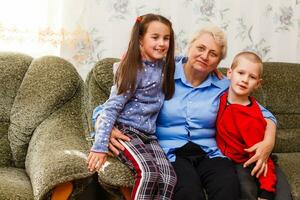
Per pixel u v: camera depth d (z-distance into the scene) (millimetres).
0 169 1793
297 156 2033
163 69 1692
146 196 1441
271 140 1683
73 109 1916
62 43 2086
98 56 2166
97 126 1596
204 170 1634
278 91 2152
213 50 1681
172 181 1510
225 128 1728
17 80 1922
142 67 1630
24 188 1523
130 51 1624
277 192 1624
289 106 2162
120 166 1494
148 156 1520
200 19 2242
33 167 1597
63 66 1941
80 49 2133
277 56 2367
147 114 1646
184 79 1758
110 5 2137
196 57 1693
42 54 2080
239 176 1637
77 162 1470
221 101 1762
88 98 1908
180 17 2215
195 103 1738
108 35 2158
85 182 1521
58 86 1887
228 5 2266
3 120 1896
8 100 1898
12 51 2016
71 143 1667
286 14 2338
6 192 1445
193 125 1729
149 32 1615
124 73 1604
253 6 2287
